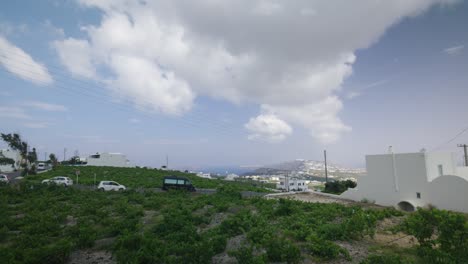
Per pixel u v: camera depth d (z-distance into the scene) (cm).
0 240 1170
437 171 2398
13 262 802
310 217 1691
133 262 813
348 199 3047
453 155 2527
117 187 3241
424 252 862
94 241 1102
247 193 3803
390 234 1330
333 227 1265
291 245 917
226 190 3083
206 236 1209
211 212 1862
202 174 8000
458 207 2092
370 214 1741
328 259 932
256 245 1053
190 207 2023
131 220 1442
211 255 874
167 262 841
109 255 987
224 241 1053
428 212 901
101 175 5031
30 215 1567
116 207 1986
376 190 2745
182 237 1158
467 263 757
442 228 835
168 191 3175
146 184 4075
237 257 862
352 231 1226
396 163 2569
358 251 1034
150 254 877
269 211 1891
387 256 857
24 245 1023
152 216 1759
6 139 4322
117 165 7325
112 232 1278
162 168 7881
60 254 885
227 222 1373
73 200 2300
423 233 889
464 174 2648
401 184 2508
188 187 3516
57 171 5153
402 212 1983
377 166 2748
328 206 2156
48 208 1955
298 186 6581
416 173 2405
